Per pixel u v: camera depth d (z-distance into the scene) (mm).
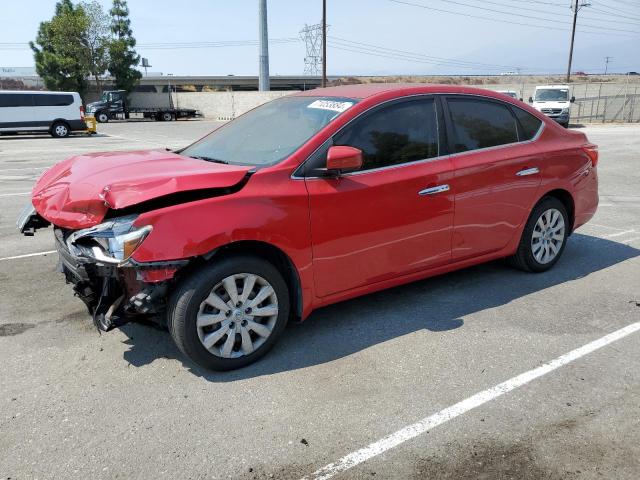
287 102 4508
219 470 2584
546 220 5094
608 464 2613
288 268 3639
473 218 4414
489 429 2879
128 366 3553
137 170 3615
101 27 51562
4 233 6867
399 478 2529
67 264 3514
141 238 3035
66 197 3506
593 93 38344
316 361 3604
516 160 4625
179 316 3232
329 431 2869
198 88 85375
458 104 4391
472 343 3836
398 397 3174
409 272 4160
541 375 3408
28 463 2633
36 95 25516
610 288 4871
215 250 3262
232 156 4016
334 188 3627
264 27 35344
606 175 11727
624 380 3352
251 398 3176
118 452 2711
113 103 42812
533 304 4508
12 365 3562
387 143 3947
